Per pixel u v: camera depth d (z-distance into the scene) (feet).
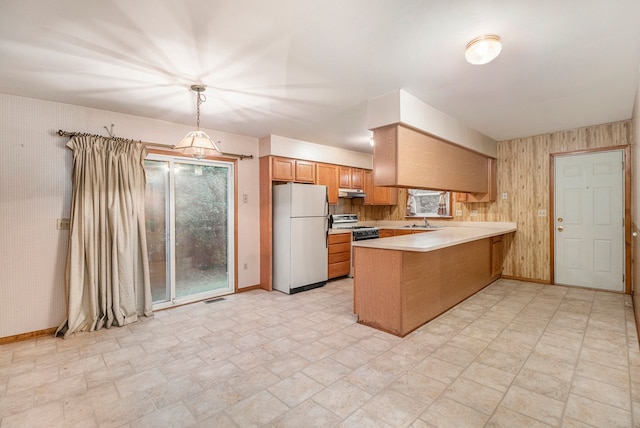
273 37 6.49
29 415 6.01
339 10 5.59
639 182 9.17
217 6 5.45
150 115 11.68
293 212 14.71
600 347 8.54
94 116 10.82
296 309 12.29
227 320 11.10
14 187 9.49
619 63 7.79
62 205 10.23
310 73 8.22
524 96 10.05
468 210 17.94
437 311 11.12
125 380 7.23
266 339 9.42
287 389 6.79
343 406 6.18
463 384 6.89
